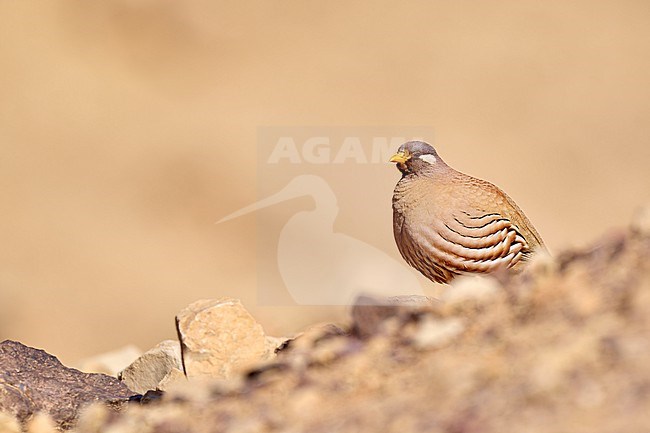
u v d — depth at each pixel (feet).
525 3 97.25
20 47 90.43
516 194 87.45
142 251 79.00
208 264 77.05
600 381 14.07
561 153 90.02
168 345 27.09
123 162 86.12
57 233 80.18
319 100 91.40
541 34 95.76
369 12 95.81
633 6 97.50
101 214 82.17
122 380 27.17
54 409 23.65
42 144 86.58
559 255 18.54
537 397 14.15
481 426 13.91
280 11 94.94
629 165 89.51
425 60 94.22
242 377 18.43
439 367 15.62
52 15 92.07
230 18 94.12
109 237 80.23
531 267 19.08
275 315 40.37
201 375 24.21
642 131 91.61
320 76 92.68
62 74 89.76
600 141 90.68
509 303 17.28
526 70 94.12
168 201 83.46
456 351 16.11
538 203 86.99
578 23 96.58
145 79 90.74
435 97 92.53
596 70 94.38
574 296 16.33
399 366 16.38
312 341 19.67
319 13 95.40
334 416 15.48
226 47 92.99
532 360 15.01
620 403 13.58
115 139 87.30
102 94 89.40
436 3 96.63
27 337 69.77
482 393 14.67
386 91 92.53
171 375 25.20
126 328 71.77
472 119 91.50
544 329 15.80
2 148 85.76
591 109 92.32
